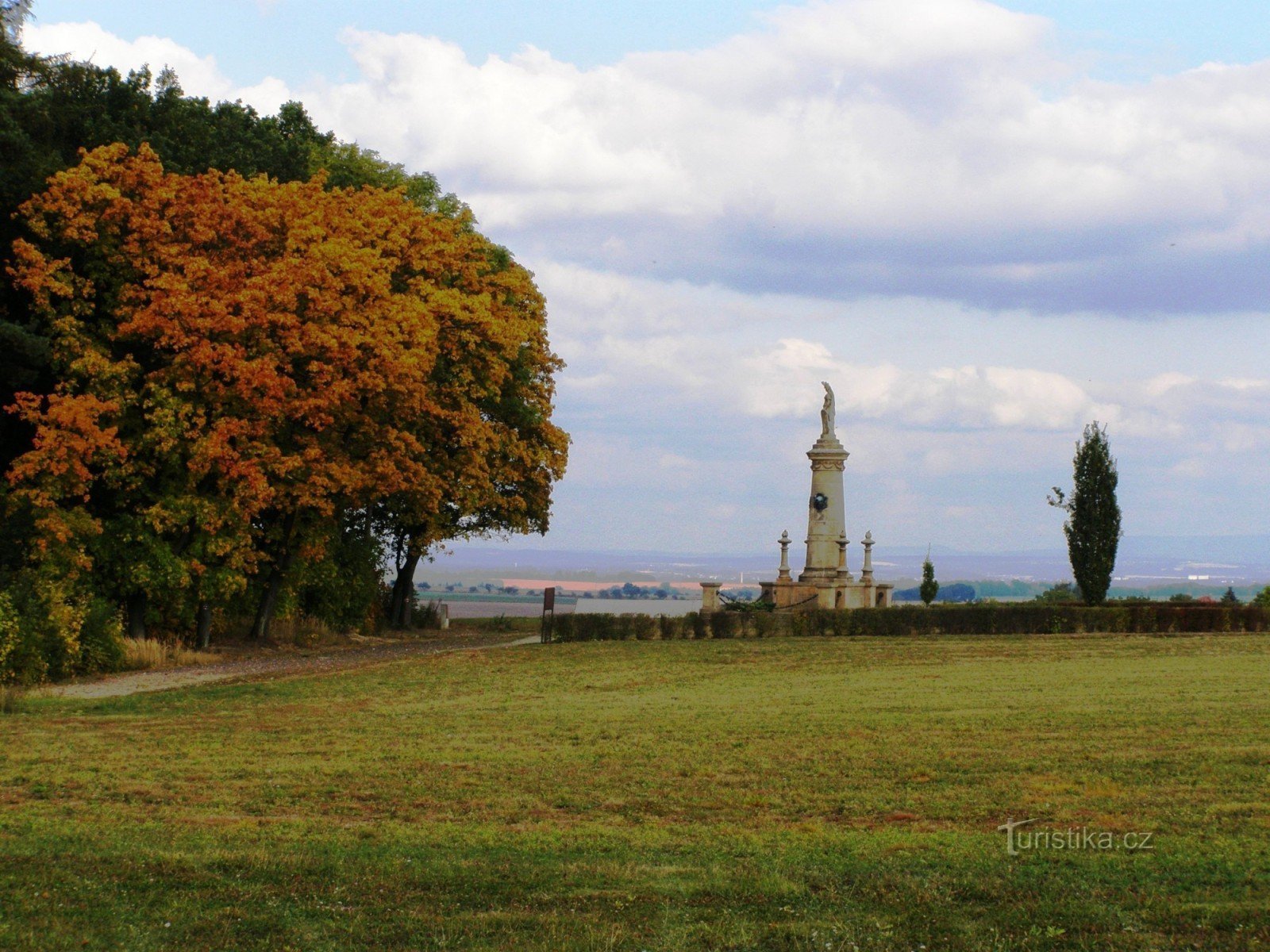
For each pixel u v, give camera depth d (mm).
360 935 10961
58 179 33250
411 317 37656
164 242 34719
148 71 40094
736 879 12430
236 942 10820
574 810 15758
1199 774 17188
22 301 35062
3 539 32500
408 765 18750
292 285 35000
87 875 12406
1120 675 29953
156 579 34688
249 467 34625
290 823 14938
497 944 10766
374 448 39094
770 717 23609
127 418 34656
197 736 21625
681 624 41344
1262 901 11547
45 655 30156
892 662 34125
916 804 15859
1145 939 10688
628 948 10703
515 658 35625
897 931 11023
